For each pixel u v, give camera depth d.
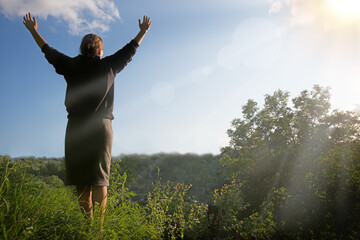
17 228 1.49
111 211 2.32
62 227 1.69
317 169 4.17
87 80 2.07
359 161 4.00
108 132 2.10
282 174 4.82
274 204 4.24
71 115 2.06
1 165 1.91
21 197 1.70
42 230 1.60
